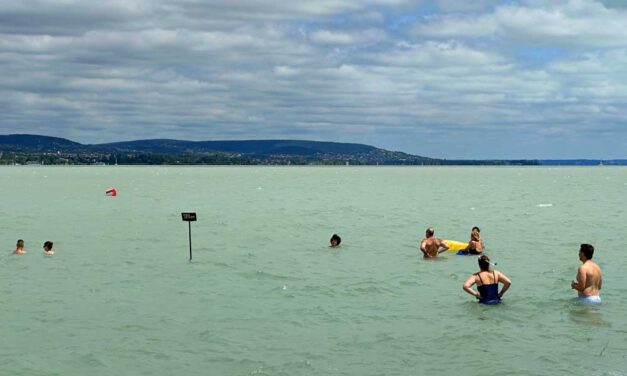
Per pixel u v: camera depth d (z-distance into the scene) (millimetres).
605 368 14992
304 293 22750
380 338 17359
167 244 35562
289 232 41562
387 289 23391
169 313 20016
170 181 138125
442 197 80938
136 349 16578
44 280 25297
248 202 70875
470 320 19000
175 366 15398
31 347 16750
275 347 16672
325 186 115500
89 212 57000
